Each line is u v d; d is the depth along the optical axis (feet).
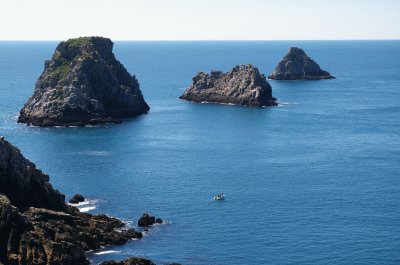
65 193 473.26
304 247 367.25
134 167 557.33
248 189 488.85
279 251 361.71
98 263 336.29
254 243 374.02
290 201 456.86
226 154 615.57
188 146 654.53
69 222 366.84
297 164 573.74
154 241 374.84
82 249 338.95
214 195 471.62
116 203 450.30
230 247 367.86
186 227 400.88
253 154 616.39
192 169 552.41
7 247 320.50
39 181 395.96
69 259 322.55
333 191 483.10
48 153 609.83
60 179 513.04
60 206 401.49
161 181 510.99
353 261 347.77
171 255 354.54
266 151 630.74
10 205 333.42
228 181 512.22
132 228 395.55
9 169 380.17
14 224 328.29
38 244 322.96
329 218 418.51
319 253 358.43
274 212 431.43
